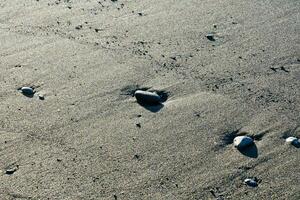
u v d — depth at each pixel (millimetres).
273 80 2352
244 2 2809
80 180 1973
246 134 2135
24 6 2711
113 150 2062
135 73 2355
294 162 2047
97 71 2357
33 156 2035
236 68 2398
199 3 2789
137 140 2098
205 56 2455
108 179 1979
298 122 2180
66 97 2240
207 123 2164
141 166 2018
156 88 2295
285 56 2469
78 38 2525
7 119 2146
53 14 2664
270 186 1979
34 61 2391
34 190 1940
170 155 2055
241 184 1981
